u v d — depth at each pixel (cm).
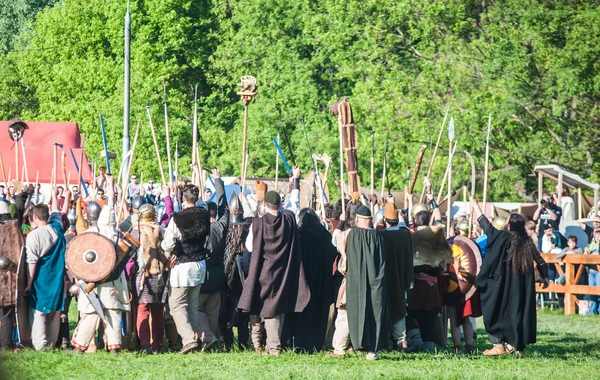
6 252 2605
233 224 2752
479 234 3619
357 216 2541
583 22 6688
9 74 13488
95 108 10331
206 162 9781
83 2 11650
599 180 6925
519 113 7088
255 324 2741
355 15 8700
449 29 7838
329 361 2522
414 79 7825
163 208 3127
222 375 2216
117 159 8419
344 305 2608
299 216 2830
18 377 1903
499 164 7344
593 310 4762
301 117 9488
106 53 11638
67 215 2891
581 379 2331
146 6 11069
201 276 2597
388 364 2472
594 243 4900
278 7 10125
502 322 2766
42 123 6825
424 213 2873
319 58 9519
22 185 4181
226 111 10462
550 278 4941
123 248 2556
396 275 2655
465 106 7338
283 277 2623
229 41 10700
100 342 2819
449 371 2370
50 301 2586
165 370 2283
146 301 2591
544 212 5259
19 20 14838
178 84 10881
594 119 7000
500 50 7025
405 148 7800
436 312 2812
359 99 8100
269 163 9619
